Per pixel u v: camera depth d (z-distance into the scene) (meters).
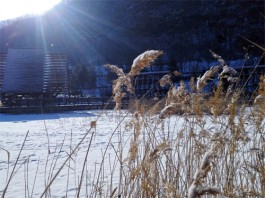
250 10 66.44
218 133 3.01
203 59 58.19
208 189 1.44
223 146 3.06
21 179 6.26
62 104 31.81
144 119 2.99
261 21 64.38
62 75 33.44
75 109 29.44
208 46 61.72
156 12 74.44
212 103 3.25
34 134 13.46
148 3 76.06
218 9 69.44
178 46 63.34
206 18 68.81
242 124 3.12
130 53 66.50
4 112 29.08
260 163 3.01
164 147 2.64
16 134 13.70
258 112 3.12
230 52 59.03
